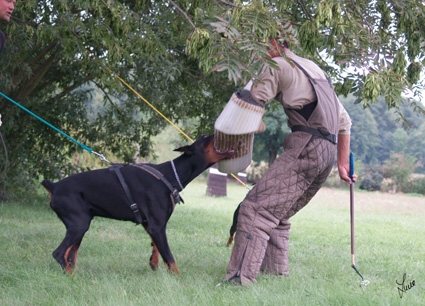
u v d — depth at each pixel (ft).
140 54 30.96
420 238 44.09
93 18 26.94
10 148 49.44
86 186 21.20
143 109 46.29
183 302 17.11
